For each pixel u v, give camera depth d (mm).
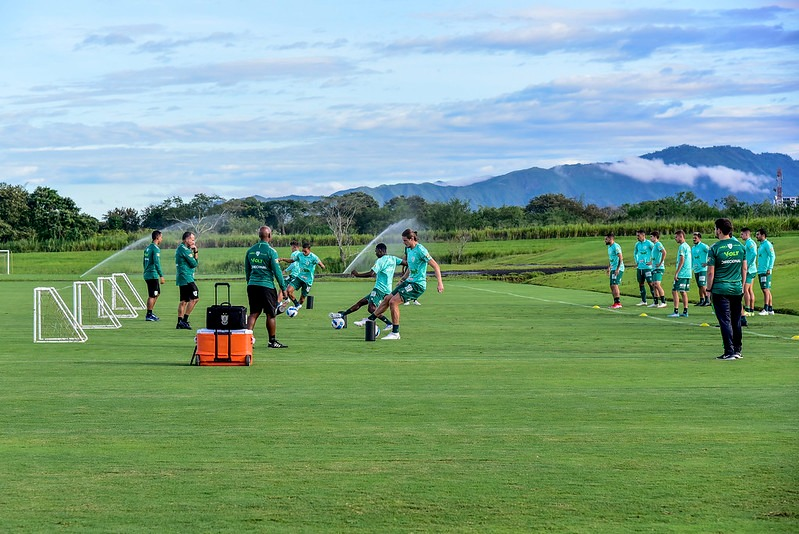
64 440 9438
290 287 28938
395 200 115500
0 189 99875
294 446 9133
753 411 11109
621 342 19875
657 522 6688
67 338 20953
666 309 30344
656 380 13859
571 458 8609
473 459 8578
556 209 133250
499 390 12844
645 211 113812
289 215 111375
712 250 16734
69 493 7438
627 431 9875
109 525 6605
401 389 12945
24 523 6664
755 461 8500
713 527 6574
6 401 11930
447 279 56156
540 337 21078
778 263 45438
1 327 24391
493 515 6852
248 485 7668
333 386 13266
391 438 9516
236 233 94312
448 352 17922
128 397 12273
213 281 54938
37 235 98500
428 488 7578
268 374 14656
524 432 9828
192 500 7234
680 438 9508
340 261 70250
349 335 21688
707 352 17875
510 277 56844
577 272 53844
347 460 8539
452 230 95000
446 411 11125
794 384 13422
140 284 51344
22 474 8039
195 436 9633
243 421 10484
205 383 13609
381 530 6508
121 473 8070
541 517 6805
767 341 19891
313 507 7043
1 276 62906
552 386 13227
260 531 6477
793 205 99625
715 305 16766
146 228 113812
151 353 17953
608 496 7352
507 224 109000
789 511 6938
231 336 15766
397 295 20516
